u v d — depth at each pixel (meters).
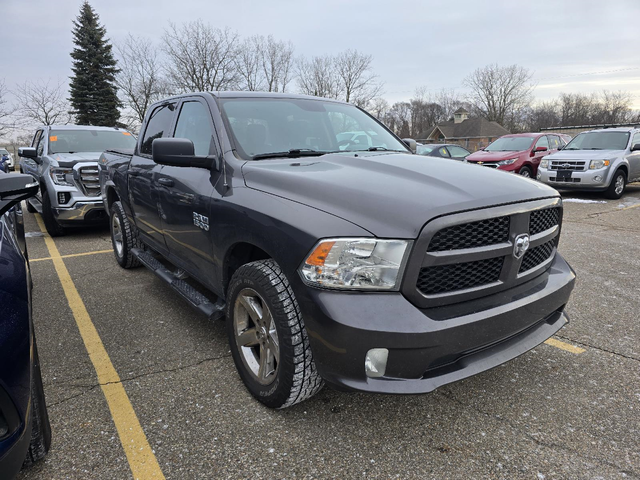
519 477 1.95
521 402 2.52
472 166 2.71
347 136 3.42
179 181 3.16
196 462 2.05
